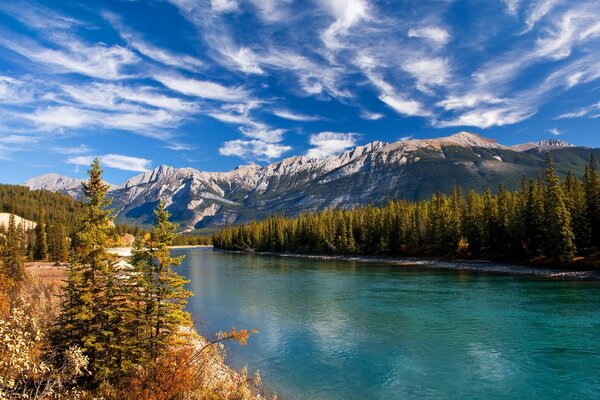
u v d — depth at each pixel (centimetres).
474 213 11350
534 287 5819
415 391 2289
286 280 7575
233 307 4838
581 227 8350
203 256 17425
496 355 2839
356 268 9931
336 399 2211
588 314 3972
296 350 3097
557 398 2142
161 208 2155
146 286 2062
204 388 1781
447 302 4828
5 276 3744
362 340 3316
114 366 1762
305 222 18188
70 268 1925
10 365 975
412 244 12588
